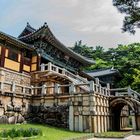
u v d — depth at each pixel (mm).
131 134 20172
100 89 21875
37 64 26953
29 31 31984
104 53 74500
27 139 11602
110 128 23422
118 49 72250
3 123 17500
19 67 24719
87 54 76312
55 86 21188
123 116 29797
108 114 23312
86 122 19109
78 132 18328
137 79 42219
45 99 21250
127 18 12461
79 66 39781
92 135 17047
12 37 22922
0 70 21562
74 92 20047
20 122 19250
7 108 18328
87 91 19625
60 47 30547
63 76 25656
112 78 50781
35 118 21078
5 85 19266
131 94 25438
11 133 11680
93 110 18906
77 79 28859
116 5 12422
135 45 67875
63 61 34094
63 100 20469
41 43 27750
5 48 22891
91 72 56156
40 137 12586
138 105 23969
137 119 23531
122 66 54125
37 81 26234
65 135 14914
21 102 20219
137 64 51031
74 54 33719
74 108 19812
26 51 26812
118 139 15766
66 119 19844
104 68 58312
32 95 21828
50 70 25828
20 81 24344
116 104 24641
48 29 26297
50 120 20484
